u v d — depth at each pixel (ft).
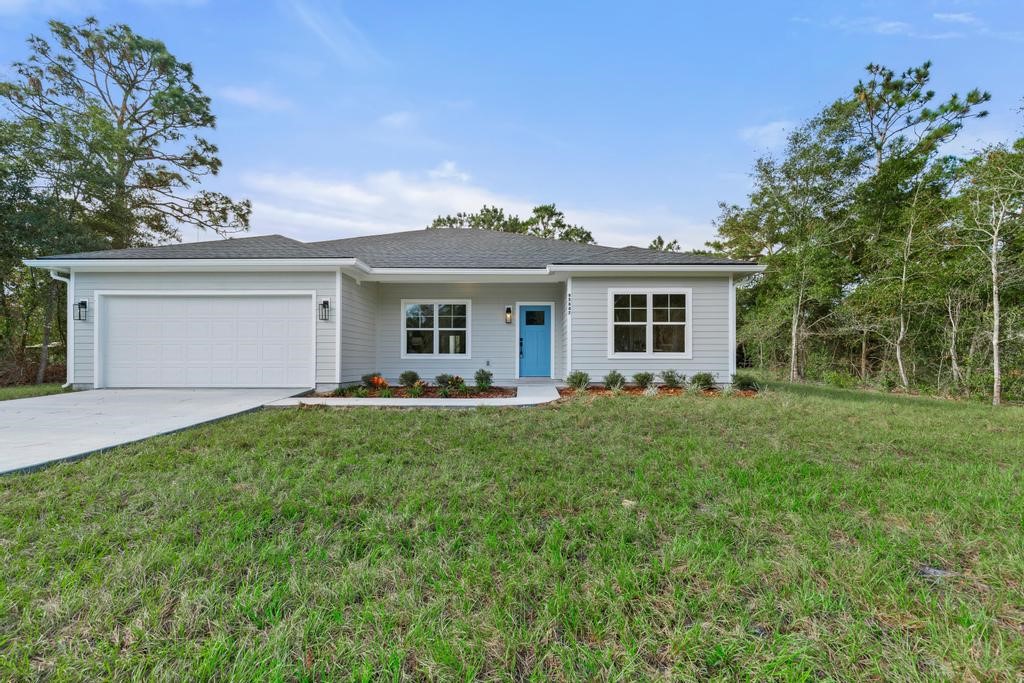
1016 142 37.78
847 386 50.90
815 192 60.13
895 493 11.28
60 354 52.42
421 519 9.44
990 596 6.85
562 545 8.34
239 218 72.18
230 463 13.43
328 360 32.91
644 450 15.64
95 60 59.52
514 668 5.31
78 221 48.44
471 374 41.88
